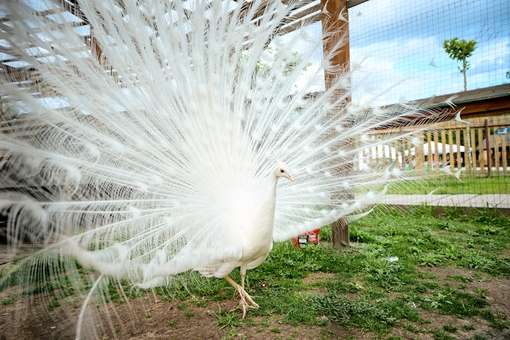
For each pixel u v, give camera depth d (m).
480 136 8.84
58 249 2.19
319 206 4.39
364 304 3.43
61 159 2.41
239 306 3.64
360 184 4.34
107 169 2.84
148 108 3.31
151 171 3.25
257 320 3.37
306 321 3.22
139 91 3.25
